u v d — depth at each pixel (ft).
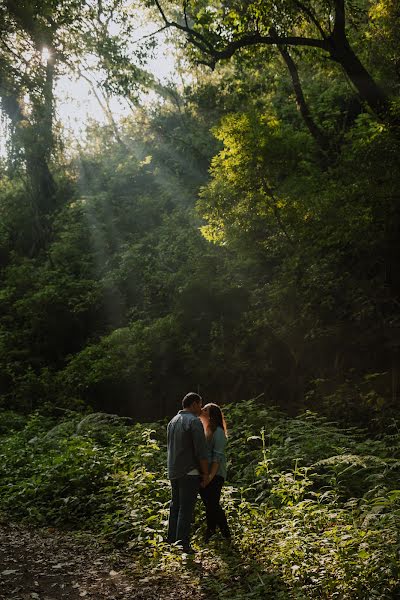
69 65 67.41
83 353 66.18
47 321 76.69
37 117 85.92
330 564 19.79
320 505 25.32
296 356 53.88
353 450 32.96
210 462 24.77
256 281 61.57
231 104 76.38
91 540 26.78
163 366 61.26
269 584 19.70
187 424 24.20
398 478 29.19
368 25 62.44
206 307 62.34
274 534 23.79
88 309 75.77
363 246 51.70
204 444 24.03
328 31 57.88
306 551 21.09
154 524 26.81
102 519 29.04
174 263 72.28
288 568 20.40
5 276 89.25
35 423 54.60
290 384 54.08
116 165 95.86
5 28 65.41
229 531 24.77
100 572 21.91
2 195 105.40
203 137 85.10
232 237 56.08
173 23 53.06
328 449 33.68
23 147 92.27
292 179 52.70
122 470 33.19
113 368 62.08
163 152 90.53
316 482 31.60
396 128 47.50
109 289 75.82
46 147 91.45
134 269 74.69
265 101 76.79
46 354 75.82
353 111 74.38
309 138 57.06
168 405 60.23
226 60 52.49
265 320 55.98
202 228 56.85
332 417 45.68
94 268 82.58
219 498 24.91
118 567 22.62
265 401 54.60
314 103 74.02
